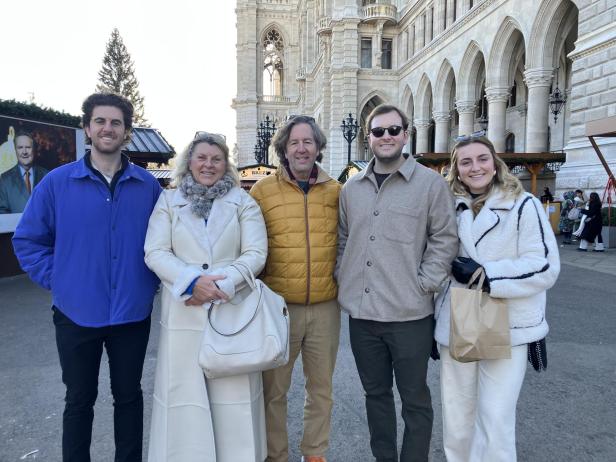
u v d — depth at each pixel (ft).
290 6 216.33
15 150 30.25
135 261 9.01
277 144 9.87
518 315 8.43
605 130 39.52
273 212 9.81
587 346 17.57
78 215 8.64
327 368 10.13
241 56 214.07
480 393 8.66
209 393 8.72
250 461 8.65
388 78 121.39
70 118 34.37
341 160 121.49
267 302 8.52
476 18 80.84
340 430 11.82
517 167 76.18
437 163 62.95
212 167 9.05
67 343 8.73
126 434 9.21
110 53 198.59
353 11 118.73
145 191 9.28
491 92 77.00
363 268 9.35
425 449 9.24
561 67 82.17
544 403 13.03
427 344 9.31
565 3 61.72
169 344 8.68
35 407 13.02
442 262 8.87
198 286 8.13
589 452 10.60
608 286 27.96
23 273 33.53
